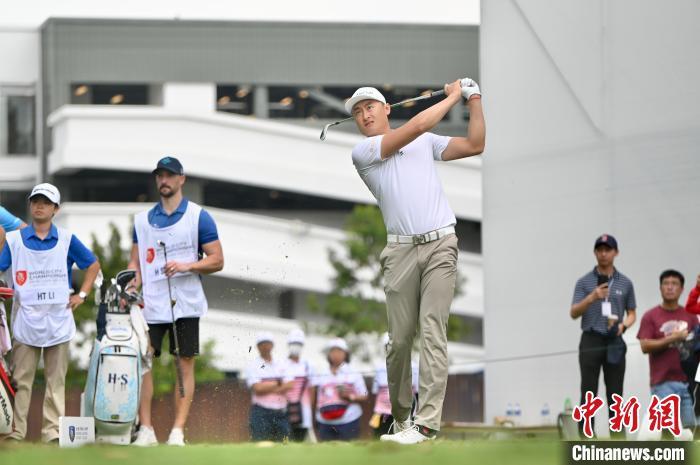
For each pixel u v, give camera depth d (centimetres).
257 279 10694
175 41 11394
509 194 2944
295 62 11506
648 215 2756
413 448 1305
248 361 3183
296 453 1212
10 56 11269
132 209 10588
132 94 11600
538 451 1188
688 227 2712
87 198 11431
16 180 11238
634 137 2778
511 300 2939
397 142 1858
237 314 8988
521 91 2923
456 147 1903
